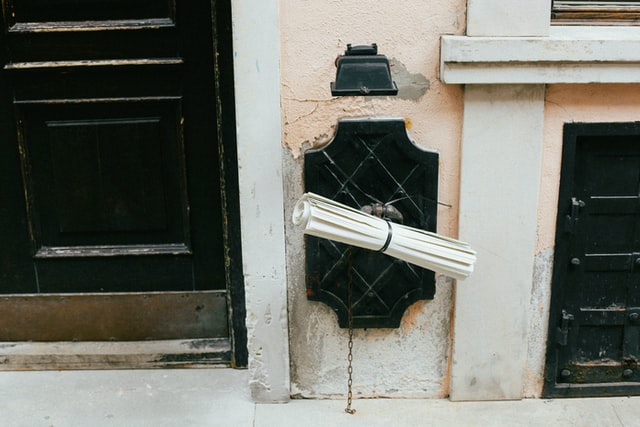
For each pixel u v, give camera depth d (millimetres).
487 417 2656
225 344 2977
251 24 2389
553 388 2768
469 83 2418
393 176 2510
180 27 2705
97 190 2863
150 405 2711
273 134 2480
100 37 2719
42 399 2740
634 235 2645
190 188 2854
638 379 2777
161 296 2955
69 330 2986
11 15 2703
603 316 2707
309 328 2691
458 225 2578
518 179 2531
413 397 2773
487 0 2367
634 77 2408
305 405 2727
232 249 2828
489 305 2648
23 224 2889
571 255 2650
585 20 2643
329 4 2398
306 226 2191
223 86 2654
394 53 2441
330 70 2447
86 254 2910
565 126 2502
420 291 2613
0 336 2996
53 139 2805
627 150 2568
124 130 2801
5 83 2746
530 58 2363
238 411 2682
